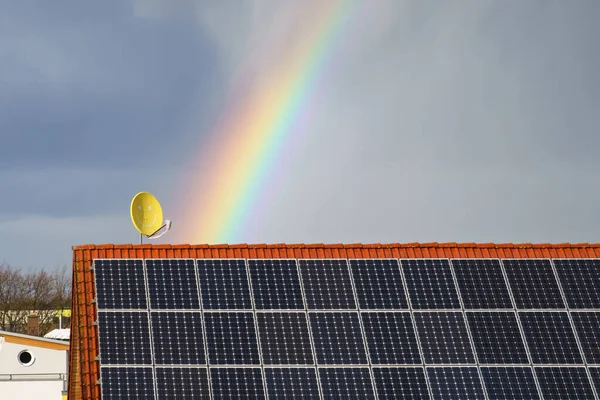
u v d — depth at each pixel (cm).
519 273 3466
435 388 3058
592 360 3209
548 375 3142
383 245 3544
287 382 3014
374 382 3047
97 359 3041
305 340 3134
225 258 3391
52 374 4250
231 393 2964
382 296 3306
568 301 3391
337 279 3344
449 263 3472
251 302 3225
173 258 3369
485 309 3316
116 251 3409
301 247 3488
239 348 3086
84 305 3225
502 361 3164
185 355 3044
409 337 3191
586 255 3641
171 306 3180
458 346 3186
